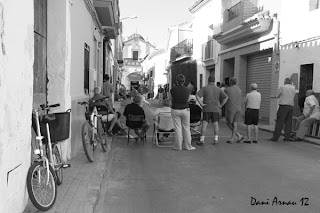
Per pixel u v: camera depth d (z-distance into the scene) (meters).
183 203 4.71
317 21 11.70
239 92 9.77
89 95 10.10
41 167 4.14
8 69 3.41
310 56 12.00
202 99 10.29
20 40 3.76
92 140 6.84
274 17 14.36
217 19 22.22
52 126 4.71
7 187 3.40
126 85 65.44
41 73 5.89
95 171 6.01
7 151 3.39
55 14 6.19
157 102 35.12
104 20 13.75
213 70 24.00
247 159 7.61
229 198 4.93
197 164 7.09
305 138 10.36
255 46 16.38
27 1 3.99
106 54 19.73
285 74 13.59
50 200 4.22
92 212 4.18
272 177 6.09
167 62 43.66
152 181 5.80
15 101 3.61
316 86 11.60
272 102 14.38
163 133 9.96
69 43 6.54
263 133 12.23
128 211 4.41
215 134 9.59
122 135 10.90
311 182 5.79
